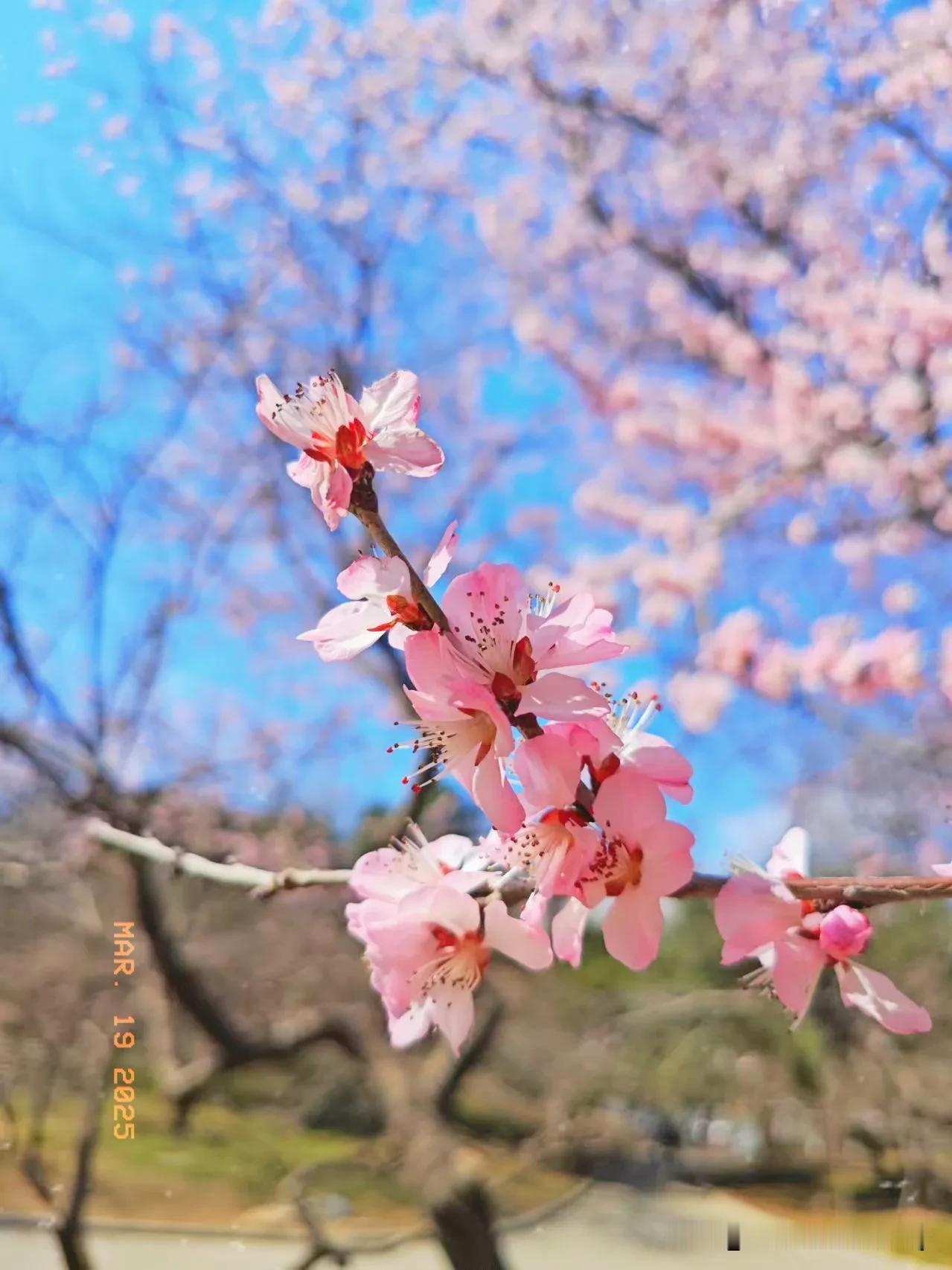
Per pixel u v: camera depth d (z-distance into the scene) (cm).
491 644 16
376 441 18
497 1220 94
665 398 107
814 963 17
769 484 94
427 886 17
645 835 16
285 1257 101
